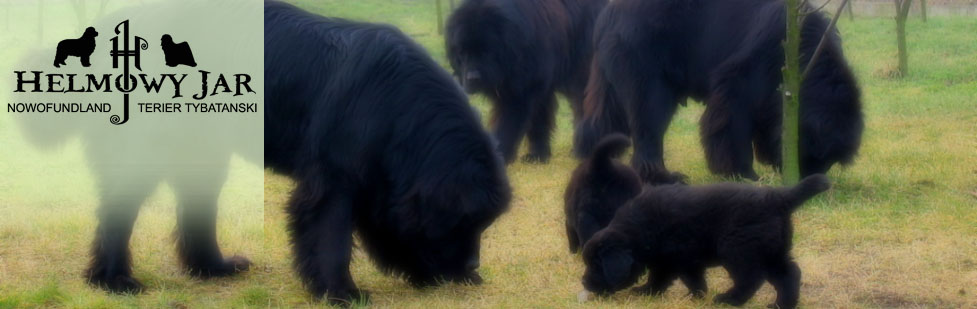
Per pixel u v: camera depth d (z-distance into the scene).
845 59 11.87
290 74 7.91
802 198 7.24
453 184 7.60
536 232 10.48
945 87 19.19
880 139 14.70
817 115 11.32
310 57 7.90
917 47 23.58
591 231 9.02
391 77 7.76
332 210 7.84
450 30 14.66
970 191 11.59
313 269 7.90
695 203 7.61
